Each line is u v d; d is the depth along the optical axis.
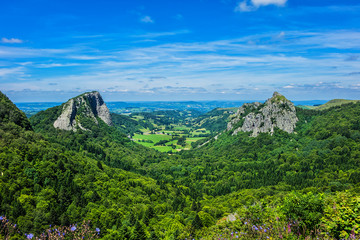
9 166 92.50
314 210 18.39
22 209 70.81
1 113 129.50
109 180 131.12
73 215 83.50
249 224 19.36
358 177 129.88
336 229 16.50
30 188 89.31
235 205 110.88
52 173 103.56
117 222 83.31
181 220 92.00
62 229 14.70
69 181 106.44
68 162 122.38
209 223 85.31
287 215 19.06
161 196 136.25
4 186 81.00
